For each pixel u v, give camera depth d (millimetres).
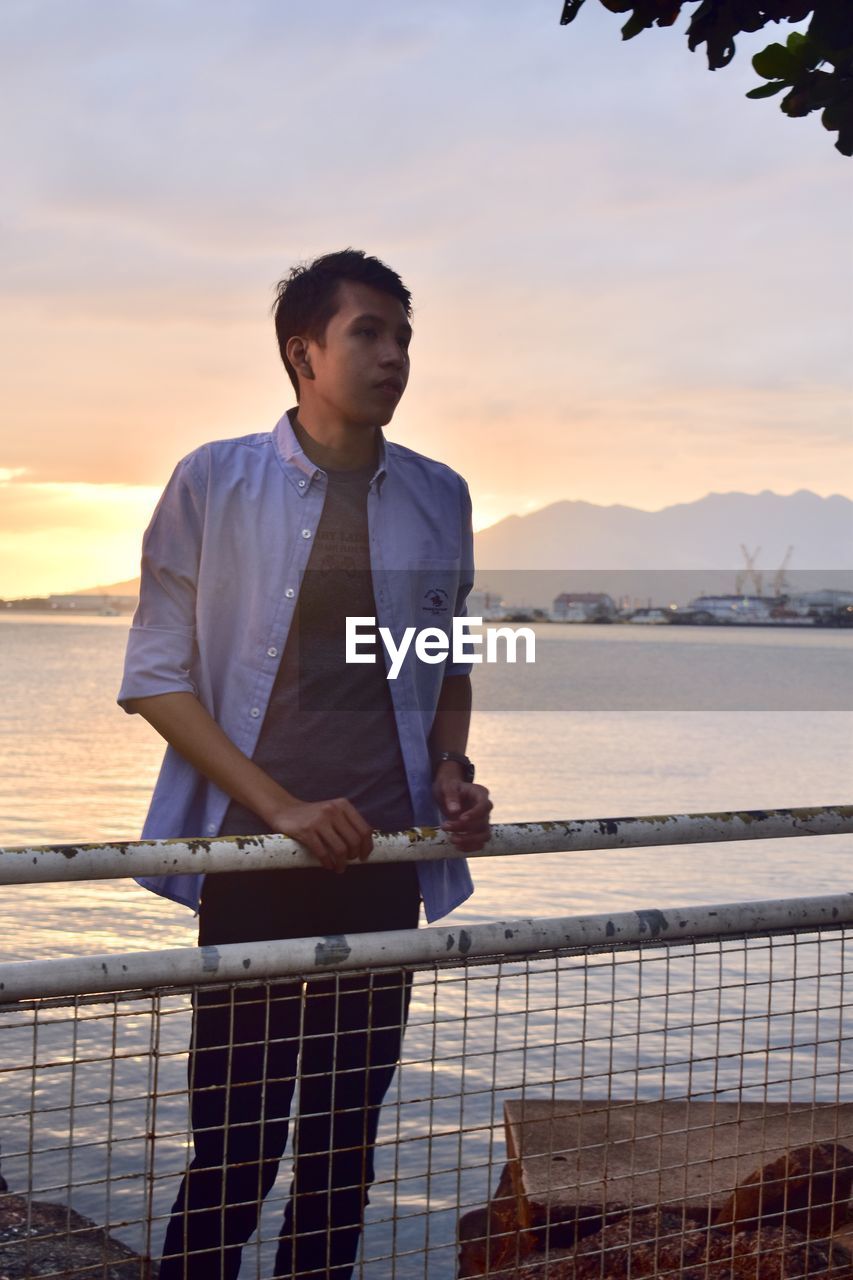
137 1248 4098
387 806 2244
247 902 2127
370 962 1678
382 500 2248
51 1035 5883
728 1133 2994
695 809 21312
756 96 2020
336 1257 2082
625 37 1967
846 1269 2387
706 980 6730
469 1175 4742
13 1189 4434
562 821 1878
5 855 1548
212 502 2152
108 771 27453
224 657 2174
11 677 84250
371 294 2168
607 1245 2465
